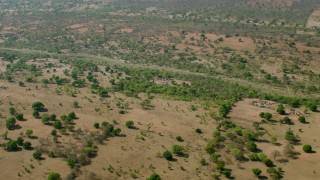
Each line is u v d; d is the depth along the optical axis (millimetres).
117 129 132750
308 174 110125
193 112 154625
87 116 148750
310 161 116688
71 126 135625
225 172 108562
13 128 136125
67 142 126500
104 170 111312
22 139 124250
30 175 107938
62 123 141125
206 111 155750
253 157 117375
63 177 106750
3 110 151625
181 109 157625
